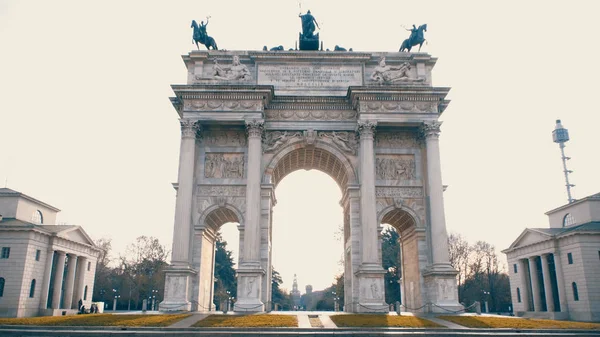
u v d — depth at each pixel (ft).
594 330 116.47
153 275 430.20
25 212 253.85
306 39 199.00
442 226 165.99
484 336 109.91
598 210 259.39
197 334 107.45
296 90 185.47
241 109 174.09
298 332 109.70
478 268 424.46
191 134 172.04
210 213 174.81
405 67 182.50
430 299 163.73
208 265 184.34
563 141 431.02
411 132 184.44
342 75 187.62
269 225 174.29
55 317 141.08
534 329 116.78
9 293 214.07
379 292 158.51
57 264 245.04
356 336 107.55
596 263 229.66
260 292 157.48
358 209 173.99
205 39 192.34
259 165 170.71
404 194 177.88
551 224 294.87
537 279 272.10
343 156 179.22
